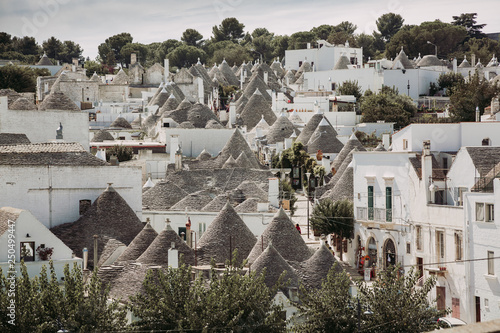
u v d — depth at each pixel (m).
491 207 59.53
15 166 67.00
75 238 64.94
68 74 169.38
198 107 132.00
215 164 106.00
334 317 48.94
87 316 45.44
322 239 59.28
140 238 62.78
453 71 173.62
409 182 69.81
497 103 114.75
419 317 49.44
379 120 136.38
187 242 70.94
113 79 181.38
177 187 84.25
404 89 164.62
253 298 47.66
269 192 85.06
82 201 69.12
